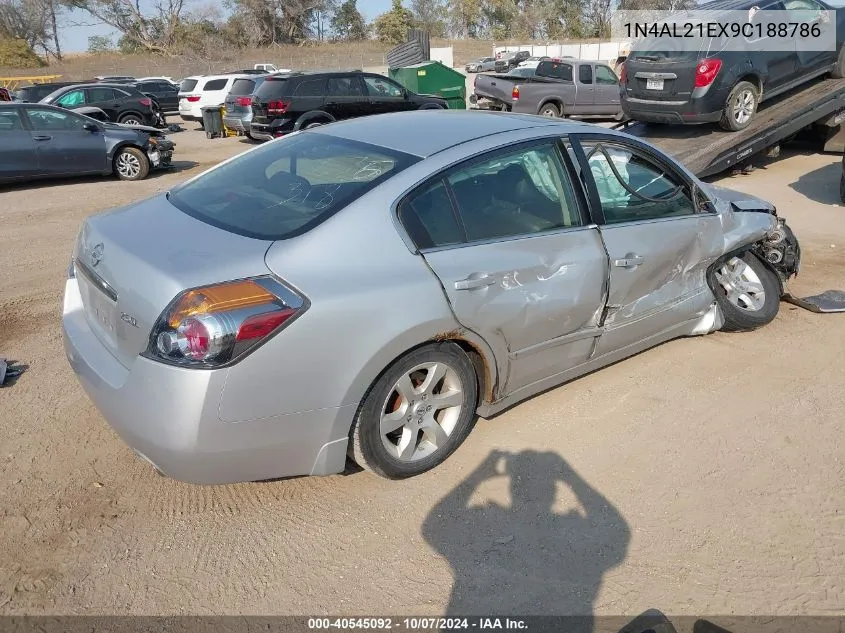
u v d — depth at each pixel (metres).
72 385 4.24
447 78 20.77
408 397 3.12
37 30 61.94
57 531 2.96
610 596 2.65
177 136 19.83
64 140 11.88
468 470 3.38
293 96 14.62
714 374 4.33
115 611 2.57
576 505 3.15
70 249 7.52
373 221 2.97
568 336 3.66
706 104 9.21
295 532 2.97
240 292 2.63
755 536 2.96
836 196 8.94
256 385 2.64
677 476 3.35
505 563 2.81
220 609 2.58
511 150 3.48
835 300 5.37
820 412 3.90
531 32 67.81
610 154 3.90
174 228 3.06
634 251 3.85
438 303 3.02
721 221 4.46
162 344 2.59
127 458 3.48
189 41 61.22
